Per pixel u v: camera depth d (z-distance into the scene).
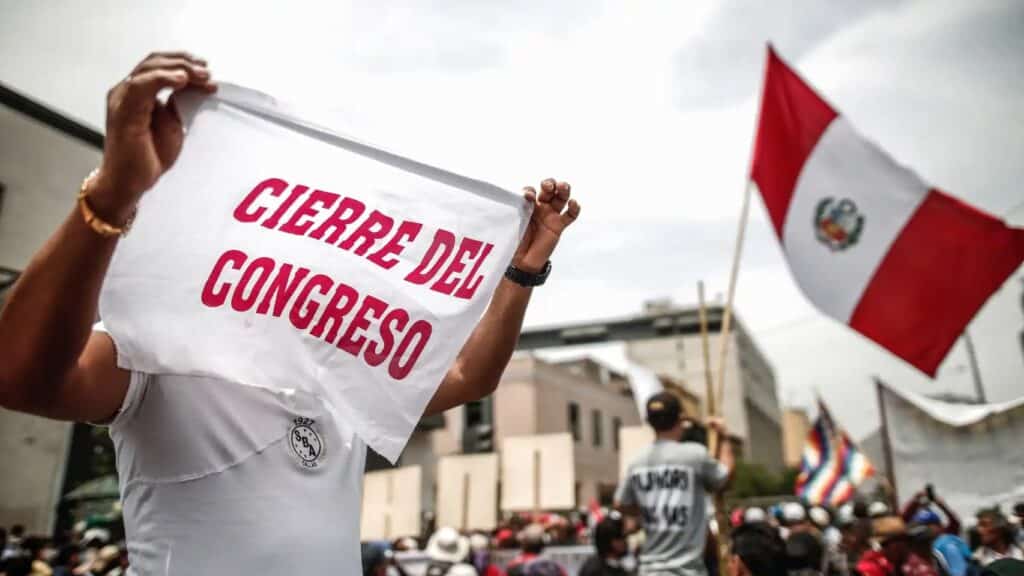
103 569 5.91
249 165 1.33
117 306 1.21
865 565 4.52
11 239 13.23
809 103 6.29
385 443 1.31
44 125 13.98
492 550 9.01
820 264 6.15
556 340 13.70
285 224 1.35
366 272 1.38
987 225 5.67
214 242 1.29
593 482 32.03
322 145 1.41
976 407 9.74
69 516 13.88
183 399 1.31
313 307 1.34
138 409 1.31
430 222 1.45
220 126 1.31
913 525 4.69
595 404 33.62
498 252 1.46
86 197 1.07
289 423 1.39
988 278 5.65
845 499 12.66
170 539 1.27
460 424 25.67
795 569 4.65
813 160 6.21
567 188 1.78
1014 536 6.68
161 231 1.26
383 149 1.46
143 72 1.08
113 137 1.06
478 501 9.62
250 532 1.28
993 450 9.34
